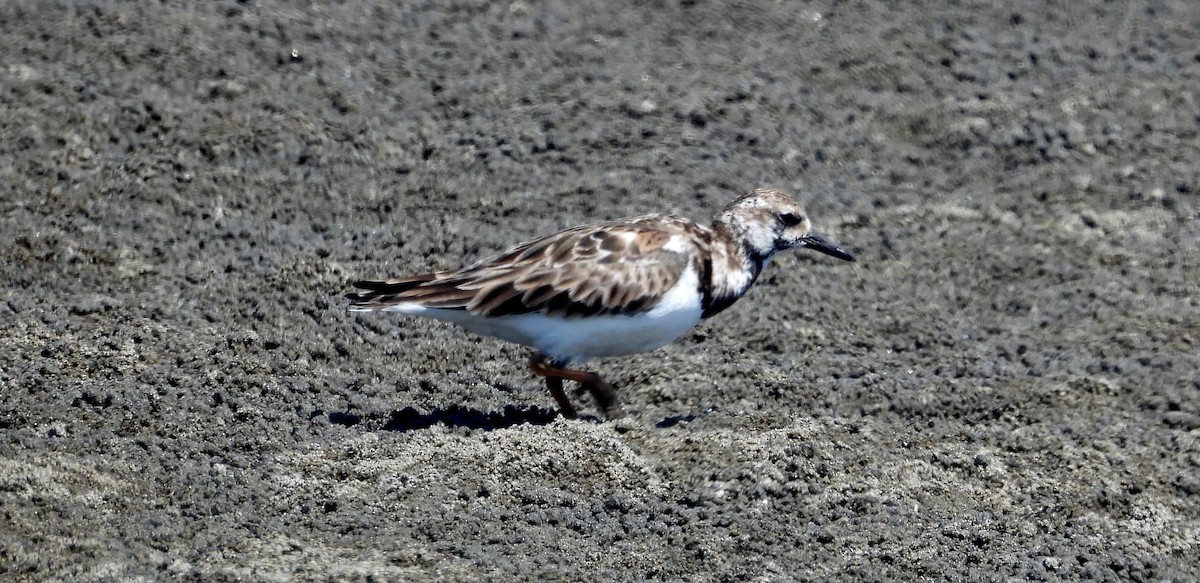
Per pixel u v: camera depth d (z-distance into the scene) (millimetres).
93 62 16438
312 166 15375
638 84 17688
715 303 11891
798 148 16672
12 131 15164
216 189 14781
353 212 14773
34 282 13234
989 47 19250
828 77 18375
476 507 10195
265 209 14641
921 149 17062
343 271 13578
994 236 15305
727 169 16109
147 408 11320
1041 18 20141
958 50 19094
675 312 11445
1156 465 11211
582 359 11531
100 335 12328
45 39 16797
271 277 13375
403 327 12914
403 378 12180
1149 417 12016
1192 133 17391
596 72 17938
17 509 9914
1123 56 19172
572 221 14875
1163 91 18328
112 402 11336
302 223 14531
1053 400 12281
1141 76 18688
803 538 10023
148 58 16594
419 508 10172
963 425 11992
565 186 15539
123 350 12086
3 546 9484
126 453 10758
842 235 15148
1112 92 18250
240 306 12961
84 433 10969
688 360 12656
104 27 17109
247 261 13648
